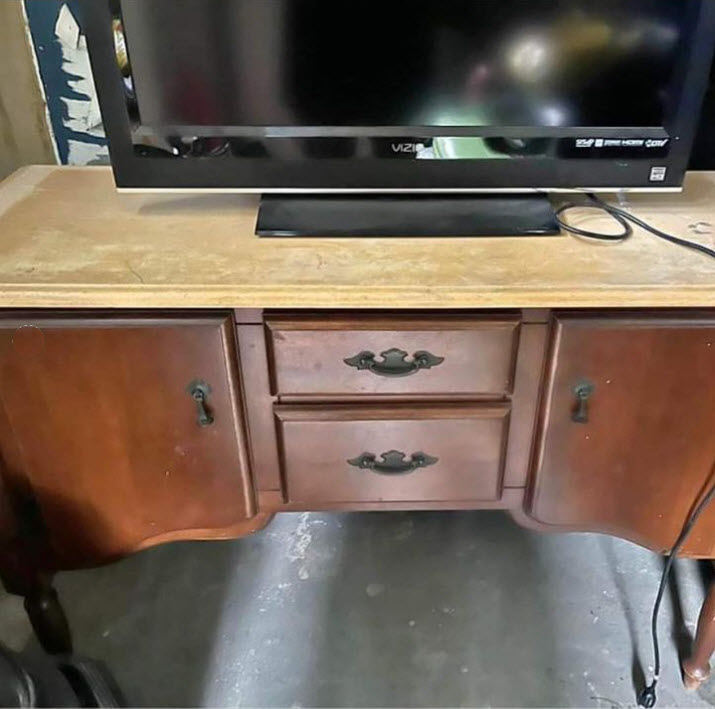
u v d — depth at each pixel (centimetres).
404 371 95
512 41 92
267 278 87
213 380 93
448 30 91
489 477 107
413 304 86
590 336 89
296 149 98
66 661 100
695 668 114
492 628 128
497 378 96
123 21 90
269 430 102
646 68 94
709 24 90
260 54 92
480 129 98
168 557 143
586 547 144
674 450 99
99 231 101
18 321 88
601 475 103
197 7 89
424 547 144
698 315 88
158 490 105
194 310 89
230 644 126
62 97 134
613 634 126
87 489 104
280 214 102
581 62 93
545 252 94
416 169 100
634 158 100
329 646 126
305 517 152
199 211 108
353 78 94
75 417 96
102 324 88
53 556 112
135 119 96
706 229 100
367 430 101
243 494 105
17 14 125
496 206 104
